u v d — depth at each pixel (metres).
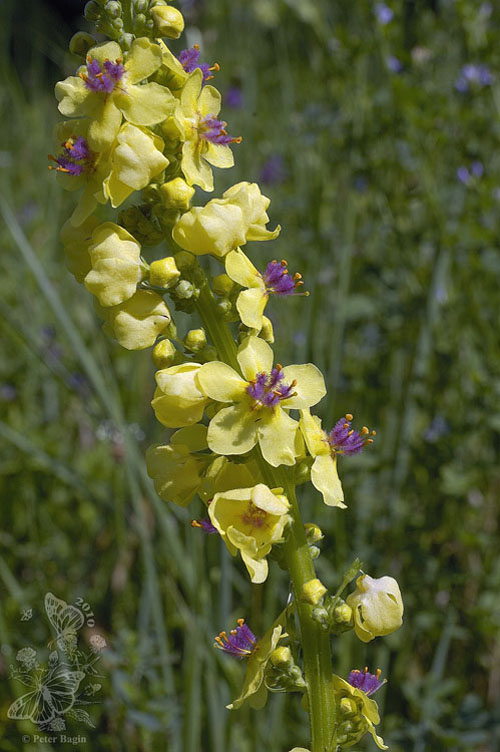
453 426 0.46
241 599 0.44
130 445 0.39
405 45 0.52
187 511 0.39
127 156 0.25
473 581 0.45
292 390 0.26
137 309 0.26
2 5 0.76
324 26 0.53
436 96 0.48
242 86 0.70
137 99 0.25
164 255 0.55
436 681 0.39
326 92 0.58
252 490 0.25
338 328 0.45
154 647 0.40
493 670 0.43
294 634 0.26
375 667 0.40
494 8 0.51
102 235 0.25
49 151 0.73
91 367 0.40
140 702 0.36
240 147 0.66
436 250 0.46
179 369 0.25
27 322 0.54
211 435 0.25
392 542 0.43
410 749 0.38
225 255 0.26
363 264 0.51
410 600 0.42
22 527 0.48
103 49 0.25
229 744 0.35
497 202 0.48
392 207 0.49
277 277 0.26
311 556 0.26
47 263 0.58
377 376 0.48
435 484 0.46
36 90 0.79
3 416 0.52
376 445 0.48
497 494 0.48
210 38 0.68
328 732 0.26
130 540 0.44
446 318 0.50
